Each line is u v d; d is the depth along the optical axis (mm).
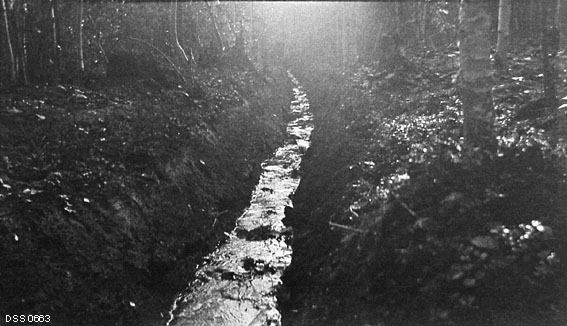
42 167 7996
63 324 5914
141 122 11430
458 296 4883
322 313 6047
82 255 6816
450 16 21781
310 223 8867
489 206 5543
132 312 6766
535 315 4539
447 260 5211
